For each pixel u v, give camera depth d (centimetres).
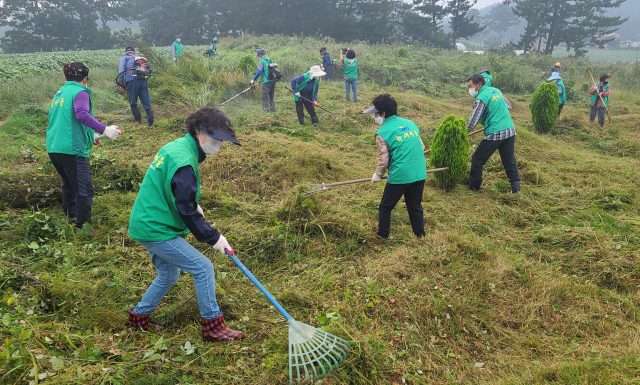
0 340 265
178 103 992
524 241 468
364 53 2212
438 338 320
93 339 278
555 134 968
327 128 904
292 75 1523
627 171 671
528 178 647
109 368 252
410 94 1326
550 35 5075
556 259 431
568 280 384
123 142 715
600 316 343
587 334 326
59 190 491
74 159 414
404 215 520
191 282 361
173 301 340
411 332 322
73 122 407
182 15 5162
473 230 494
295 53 2050
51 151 405
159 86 1088
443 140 589
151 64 1192
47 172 531
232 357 286
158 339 289
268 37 3120
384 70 1636
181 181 259
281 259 412
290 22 4703
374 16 4856
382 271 385
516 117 1155
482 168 626
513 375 284
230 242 426
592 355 301
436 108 1155
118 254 393
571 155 776
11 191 471
